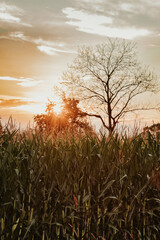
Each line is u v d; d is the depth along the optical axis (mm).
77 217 3125
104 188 3453
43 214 3211
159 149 4121
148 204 3533
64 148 3904
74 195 3289
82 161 3580
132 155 3779
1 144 3910
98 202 3273
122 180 3555
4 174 3234
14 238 2963
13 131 4141
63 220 3160
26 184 3266
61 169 3480
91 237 3219
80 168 3525
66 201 3293
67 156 3709
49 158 3623
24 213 3053
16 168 3365
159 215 3617
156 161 3791
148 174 3777
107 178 3432
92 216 3373
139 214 3375
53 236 3115
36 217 3100
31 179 3373
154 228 3398
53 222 3271
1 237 2918
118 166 3719
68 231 3256
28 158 3553
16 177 3279
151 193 3627
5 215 3045
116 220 3346
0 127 4469
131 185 3619
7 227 2963
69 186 3410
